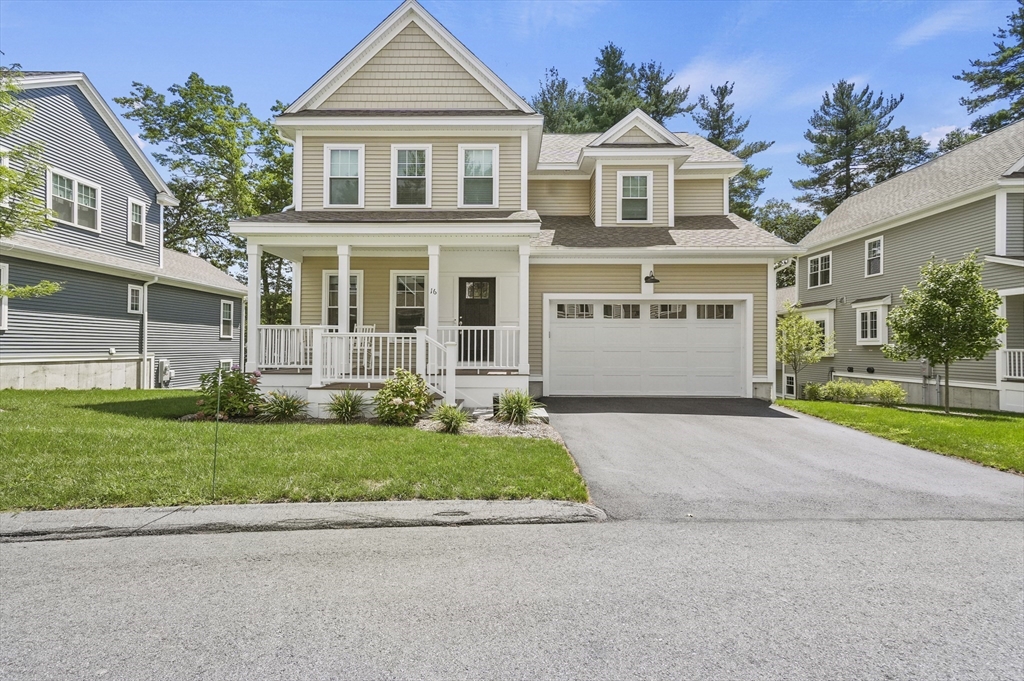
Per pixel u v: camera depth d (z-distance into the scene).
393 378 9.15
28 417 7.95
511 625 2.87
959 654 2.63
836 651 2.65
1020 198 13.48
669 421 9.32
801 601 3.16
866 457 6.89
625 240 12.56
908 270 16.69
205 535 4.19
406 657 2.57
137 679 2.41
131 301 16.86
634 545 4.04
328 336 9.52
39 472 5.23
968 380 14.32
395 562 3.70
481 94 11.79
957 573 3.57
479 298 12.22
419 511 4.60
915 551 3.95
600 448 7.23
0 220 9.70
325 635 2.77
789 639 2.75
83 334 14.92
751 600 3.17
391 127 11.50
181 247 28.34
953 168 16.67
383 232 9.94
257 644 2.69
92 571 3.54
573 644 2.69
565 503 4.80
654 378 12.48
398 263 12.44
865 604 3.13
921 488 5.55
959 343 10.91
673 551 3.92
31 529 4.10
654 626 2.87
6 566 3.61
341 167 11.62
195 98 25.97
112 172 16.27
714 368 12.46
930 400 15.49
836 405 11.19
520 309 10.11
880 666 2.53
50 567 3.59
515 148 11.65
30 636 2.76
